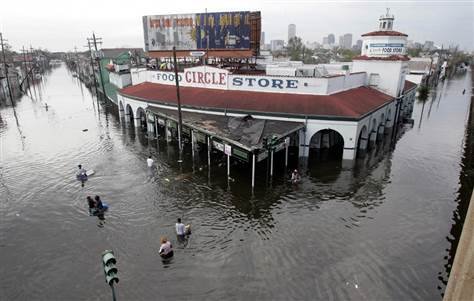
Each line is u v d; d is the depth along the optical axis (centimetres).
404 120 5231
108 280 1165
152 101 4244
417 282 1672
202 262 1830
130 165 3322
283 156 3484
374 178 2961
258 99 3678
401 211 2380
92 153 3741
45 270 1791
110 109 6581
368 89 4409
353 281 1678
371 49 4516
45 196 2672
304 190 2709
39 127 5069
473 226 955
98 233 2130
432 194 2662
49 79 13850
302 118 3247
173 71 4591
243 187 2770
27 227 2220
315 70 4131
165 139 4178
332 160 3384
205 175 3030
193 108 3800
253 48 4609
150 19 4991
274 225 2197
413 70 9750
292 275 1723
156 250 1942
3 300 1581
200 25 4675
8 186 2881
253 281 1681
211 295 1592
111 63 8188
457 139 4331
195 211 2389
